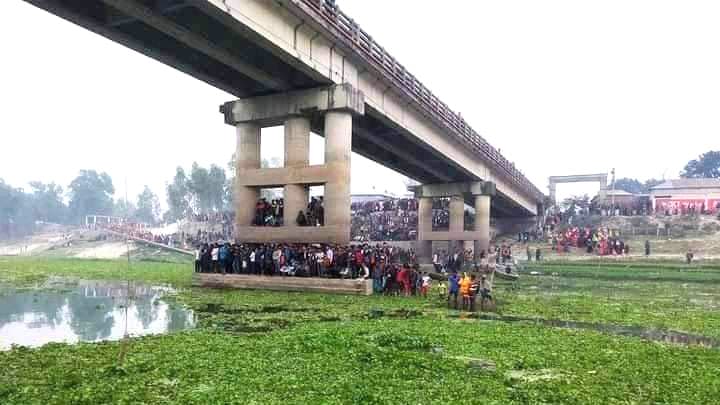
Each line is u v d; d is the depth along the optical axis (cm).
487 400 970
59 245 9725
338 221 3247
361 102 3406
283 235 3353
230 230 9344
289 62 2994
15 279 3931
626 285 3903
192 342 1485
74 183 16338
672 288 3712
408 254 4747
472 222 9419
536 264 5684
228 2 2423
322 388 1020
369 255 3055
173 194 12950
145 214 17262
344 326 1795
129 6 2334
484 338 1617
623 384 1127
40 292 3041
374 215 8981
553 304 2702
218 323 1897
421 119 4709
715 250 6231
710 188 9894
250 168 3581
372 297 2769
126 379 1086
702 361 1395
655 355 1447
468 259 5628
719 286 3847
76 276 4231
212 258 3322
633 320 2181
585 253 6544
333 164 3272
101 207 16462
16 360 1262
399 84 4006
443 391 1020
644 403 995
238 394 966
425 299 2764
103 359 1273
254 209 3588
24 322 2000
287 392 992
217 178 12681
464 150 5950
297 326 1791
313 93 3325
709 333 1908
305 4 2853
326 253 3017
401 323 1914
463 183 6819
